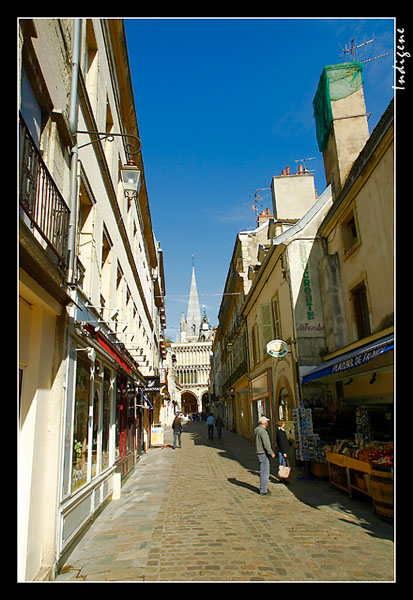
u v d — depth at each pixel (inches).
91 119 282.8
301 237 471.5
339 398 413.4
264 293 654.5
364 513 253.1
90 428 258.5
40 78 174.4
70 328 204.7
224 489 358.3
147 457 639.1
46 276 161.5
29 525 155.2
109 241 368.8
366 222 338.6
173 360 2349.9
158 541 214.1
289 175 606.9
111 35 391.5
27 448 162.1
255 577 162.6
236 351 1086.4
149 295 874.1
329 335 426.6
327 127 470.3
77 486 225.1
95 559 189.2
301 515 257.0
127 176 349.7
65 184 217.0
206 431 1353.3
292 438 430.3
